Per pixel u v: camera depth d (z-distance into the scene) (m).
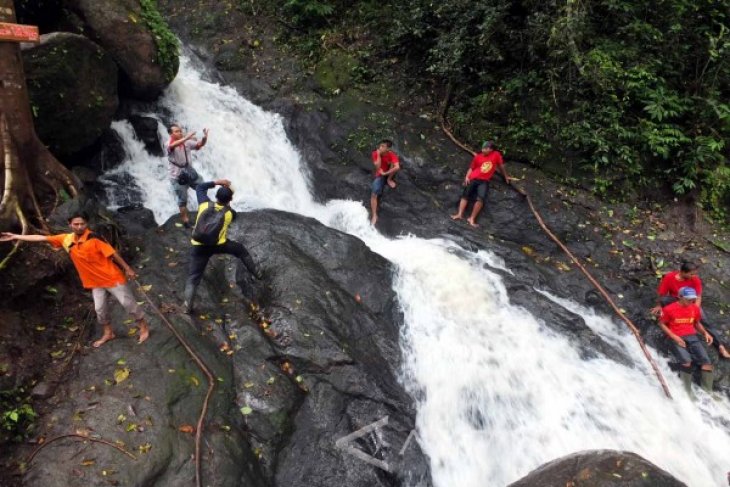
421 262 8.81
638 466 5.12
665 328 7.91
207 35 13.81
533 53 10.34
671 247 9.49
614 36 10.63
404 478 6.07
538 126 10.56
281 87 12.55
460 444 6.77
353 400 6.45
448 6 10.87
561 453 6.66
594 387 7.38
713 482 6.58
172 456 5.00
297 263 7.85
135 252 7.62
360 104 11.84
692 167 10.02
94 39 9.36
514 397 7.21
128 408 5.27
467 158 10.85
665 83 10.32
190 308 6.59
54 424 5.15
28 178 6.85
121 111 9.93
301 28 13.90
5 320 5.83
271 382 6.18
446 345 7.68
